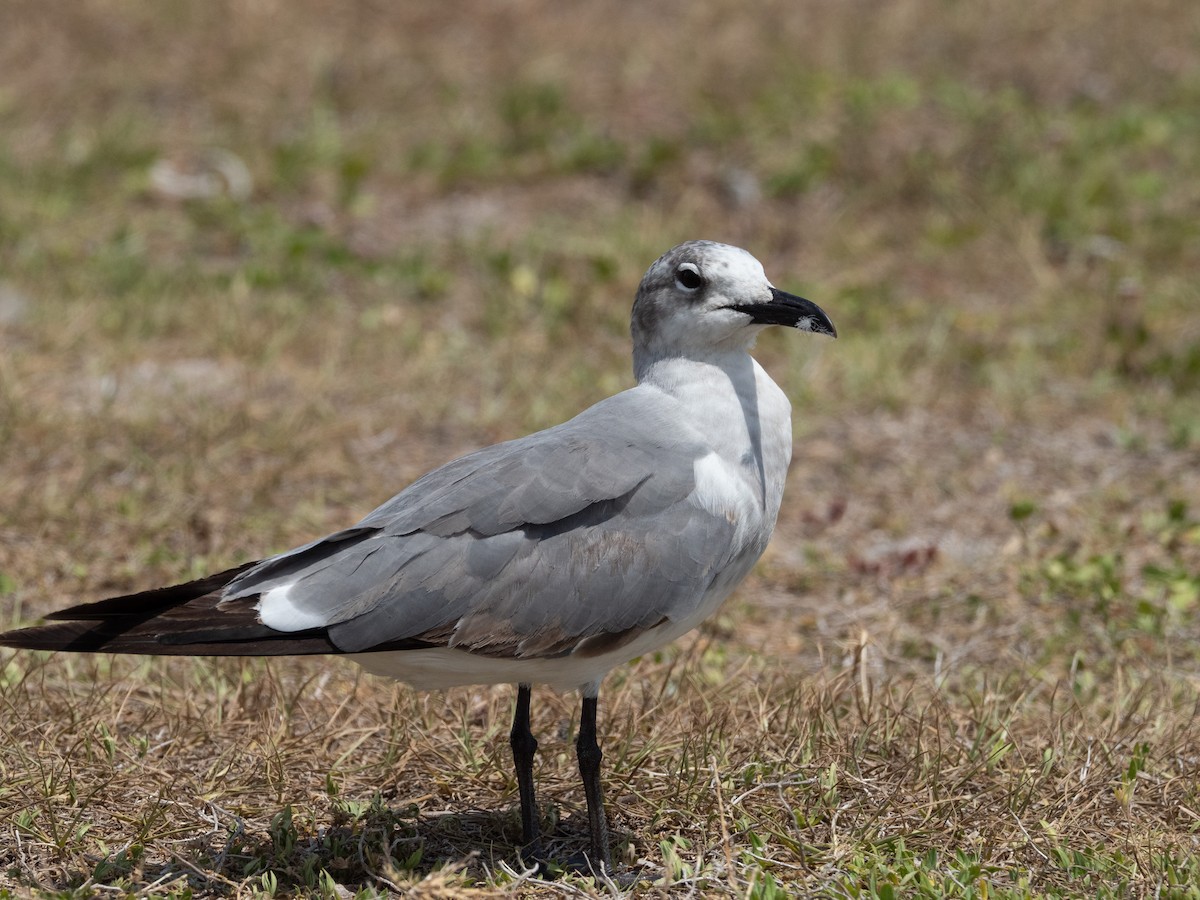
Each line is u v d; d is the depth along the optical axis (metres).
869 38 22.23
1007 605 10.91
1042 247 17.50
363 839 7.57
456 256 17.41
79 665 9.51
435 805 8.22
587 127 20.20
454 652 7.27
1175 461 13.28
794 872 7.42
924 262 17.41
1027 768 8.22
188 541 11.48
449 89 21.05
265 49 21.78
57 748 8.45
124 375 14.23
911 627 10.70
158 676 9.43
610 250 17.22
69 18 22.25
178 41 21.98
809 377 14.69
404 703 9.01
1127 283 15.68
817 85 20.55
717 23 22.92
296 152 19.14
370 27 22.75
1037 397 14.46
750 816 7.88
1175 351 15.12
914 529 12.24
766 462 7.87
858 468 13.30
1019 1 23.30
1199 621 10.59
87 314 15.06
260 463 12.70
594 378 14.58
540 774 8.39
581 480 7.40
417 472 12.80
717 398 7.85
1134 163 19.08
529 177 19.31
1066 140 19.33
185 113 20.55
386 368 14.68
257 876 7.34
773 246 17.80
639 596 7.42
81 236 17.17
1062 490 12.80
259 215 18.00
